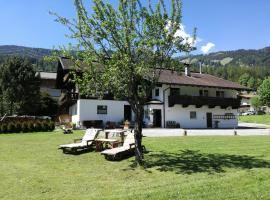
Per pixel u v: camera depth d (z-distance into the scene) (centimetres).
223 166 1314
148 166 1345
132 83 1373
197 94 4484
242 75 18950
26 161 1498
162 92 4188
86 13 1351
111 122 3859
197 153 1623
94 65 1393
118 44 1341
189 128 4234
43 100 5341
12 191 1033
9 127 3048
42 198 957
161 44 1320
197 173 1211
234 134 2794
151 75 1429
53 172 1279
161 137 2359
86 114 3894
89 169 1325
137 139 1395
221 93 4728
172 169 1286
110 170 1300
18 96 4906
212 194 927
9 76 4934
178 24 1377
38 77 5231
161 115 4156
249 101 12850
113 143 1714
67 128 3172
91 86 1397
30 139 2344
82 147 1698
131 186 1065
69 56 1410
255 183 1032
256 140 2148
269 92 9638
